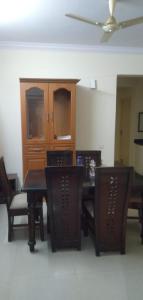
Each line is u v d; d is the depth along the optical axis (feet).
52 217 8.14
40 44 12.91
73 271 7.37
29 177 9.41
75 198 8.04
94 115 14.15
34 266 7.59
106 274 7.24
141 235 9.19
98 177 7.47
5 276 7.11
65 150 11.78
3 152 13.61
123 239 8.27
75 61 13.48
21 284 6.77
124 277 7.12
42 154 12.77
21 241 9.09
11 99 13.25
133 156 20.11
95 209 7.91
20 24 10.14
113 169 7.41
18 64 13.05
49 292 6.47
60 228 8.29
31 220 8.23
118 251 8.38
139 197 9.24
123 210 8.02
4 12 8.88
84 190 8.31
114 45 13.29
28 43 12.76
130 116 21.02
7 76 13.08
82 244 8.93
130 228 10.18
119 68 13.89
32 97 12.33
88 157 11.02
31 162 12.75
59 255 8.21
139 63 13.98
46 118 12.48
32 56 13.10
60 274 7.21
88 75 13.71
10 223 9.02
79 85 13.75
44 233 9.66
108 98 14.11
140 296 6.36
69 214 8.20
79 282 6.88
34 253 8.30
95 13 9.21
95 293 6.45
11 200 9.56
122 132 23.00
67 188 7.88
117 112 23.03
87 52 13.51
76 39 12.26
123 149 22.98
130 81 19.71
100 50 13.55
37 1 8.05
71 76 13.57
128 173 7.54
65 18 9.50
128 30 10.84
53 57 13.26
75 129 12.92
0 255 8.18
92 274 7.23
